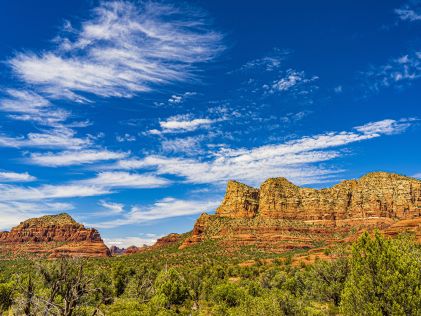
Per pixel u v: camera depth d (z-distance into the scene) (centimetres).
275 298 4238
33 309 2703
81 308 2922
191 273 11069
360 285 2680
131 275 9381
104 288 5303
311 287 7106
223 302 6556
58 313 2669
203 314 6316
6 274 8781
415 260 2798
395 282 2559
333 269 6378
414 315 2461
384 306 2570
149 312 5075
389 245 2728
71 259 2867
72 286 2753
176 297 7238
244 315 4288
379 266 2647
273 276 10400
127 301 5794
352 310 2691
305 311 4297
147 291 7438
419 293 2484
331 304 5844
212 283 9294
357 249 2808
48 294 3089
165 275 7925
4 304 4219
